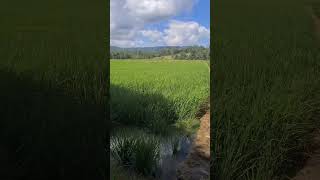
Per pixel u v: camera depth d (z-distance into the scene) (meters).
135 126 5.28
